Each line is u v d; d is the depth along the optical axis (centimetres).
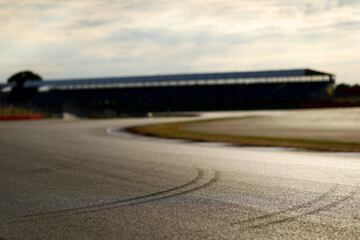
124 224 588
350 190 799
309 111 6197
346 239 513
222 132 2506
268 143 1773
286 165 1138
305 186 842
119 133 2553
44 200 738
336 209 657
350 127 2770
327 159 1256
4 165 1173
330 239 513
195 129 2834
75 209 674
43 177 973
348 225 571
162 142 1912
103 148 1634
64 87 10519
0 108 7156
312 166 1114
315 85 9369
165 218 616
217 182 895
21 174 1019
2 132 2662
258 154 1405
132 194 782
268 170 1053
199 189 823
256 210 657
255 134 2288
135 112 8481
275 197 747
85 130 2866
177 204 702
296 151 1488
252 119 4234
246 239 515
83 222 600
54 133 2559
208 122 3822
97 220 609
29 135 2383
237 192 791
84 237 533
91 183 894
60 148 1636
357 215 621
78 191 812
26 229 568
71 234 545
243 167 1108
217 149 1581
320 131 2436
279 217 615
